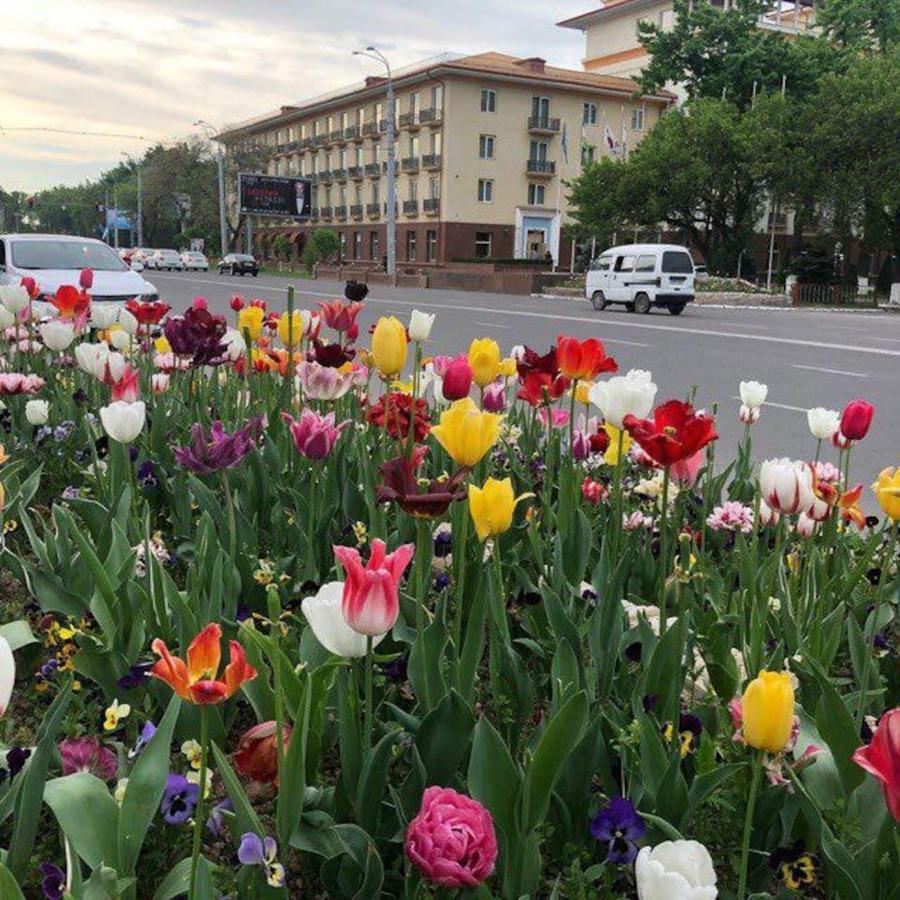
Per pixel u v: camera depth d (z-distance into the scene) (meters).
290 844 1.89
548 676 2.96
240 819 1.79
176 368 5.87
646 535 3.78
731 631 3.00
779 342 20.23
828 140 43.22
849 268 53.38
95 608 2.82
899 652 3.43
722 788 2.38
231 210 84.56
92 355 4.50
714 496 4.65
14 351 6.80
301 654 2.51
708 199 47.16
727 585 3.46
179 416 5.29
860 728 2.43
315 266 65.38
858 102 42.94
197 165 82.00
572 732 1.84
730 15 50.84
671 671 2.40
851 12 54.34
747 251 51.28
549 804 2.14
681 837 1.79
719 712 2.61
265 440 4.48
